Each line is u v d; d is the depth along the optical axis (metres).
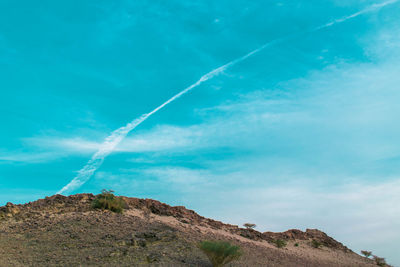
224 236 25.59
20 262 16.53
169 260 17.39
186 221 27.97
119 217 24.58
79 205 26.98
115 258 17.38
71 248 18.59
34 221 22.91
